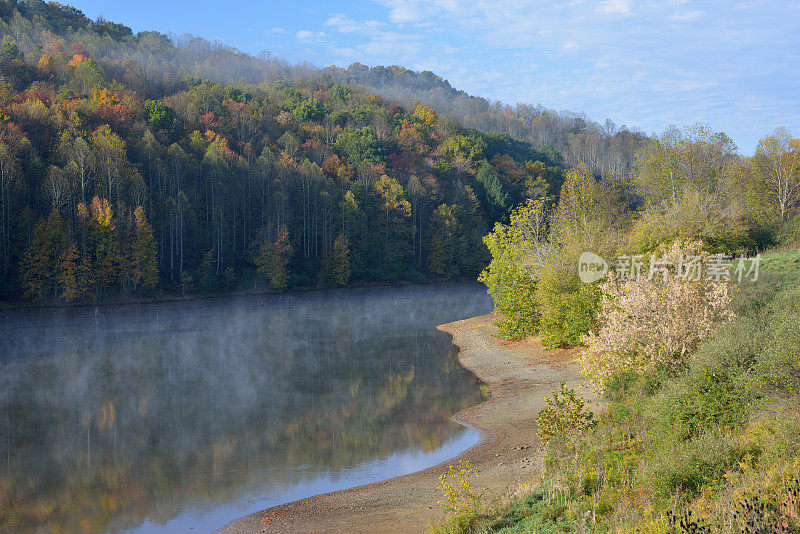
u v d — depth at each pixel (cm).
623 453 1417
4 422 2522
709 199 3919
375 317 6412
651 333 1984
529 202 4688
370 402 2822
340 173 10844
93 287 6894
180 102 11994
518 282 4041
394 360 3916
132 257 7200
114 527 1510
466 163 13038
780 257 3209
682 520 908
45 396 2989
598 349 2055
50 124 8331
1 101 8531
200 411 2683
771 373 1341
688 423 1427
